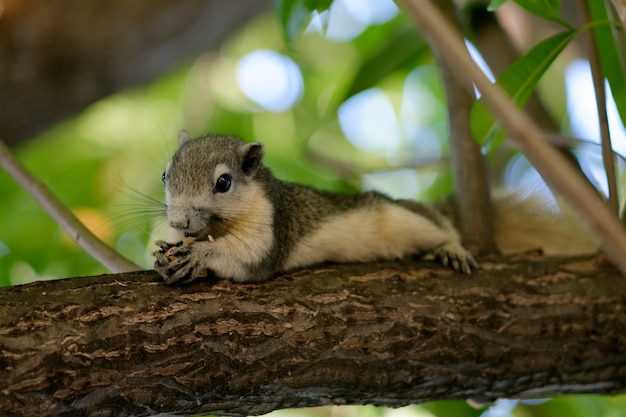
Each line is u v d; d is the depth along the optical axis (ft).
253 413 26.20
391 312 27.02
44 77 45.16
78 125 54.49
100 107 55.47
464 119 36.73
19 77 44.73
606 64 29.12
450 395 27.73
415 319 26.99
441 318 27.22
